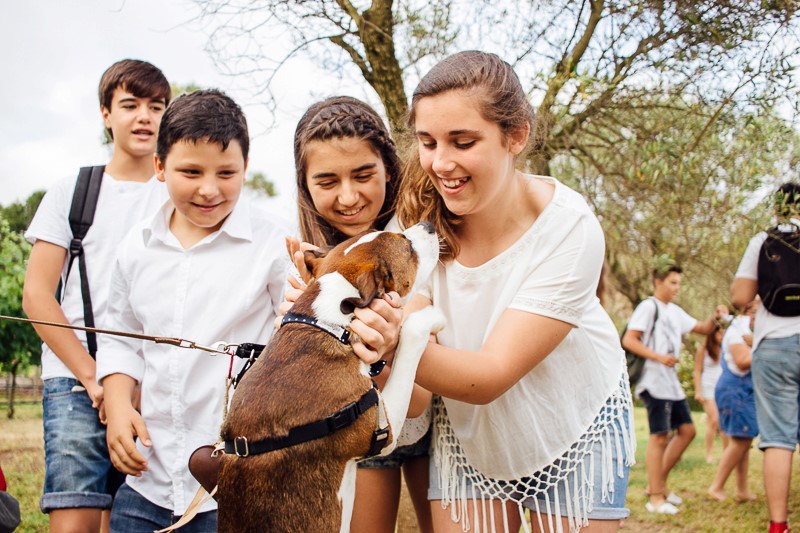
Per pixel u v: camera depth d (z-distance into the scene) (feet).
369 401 8.70
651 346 23.16
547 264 9.71
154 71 14.20
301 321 9.01
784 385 18.04
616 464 10.59
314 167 10.81
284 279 12.17
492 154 9.05
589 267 9.73
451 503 10.87
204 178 11.61
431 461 11.34
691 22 15.17
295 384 8.57
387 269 9.31
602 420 10.47
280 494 8.38
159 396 11.79
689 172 16.49
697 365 29.84
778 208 16.52
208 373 11.70
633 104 17.38
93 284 13.30
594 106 17.02
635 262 25.58
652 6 15.33
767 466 18.04
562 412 10.21
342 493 8.73
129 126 13.82
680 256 20.02
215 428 11.71
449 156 9.03
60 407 12.75
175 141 11.53
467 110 8.84
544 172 17.75
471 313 10.31
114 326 12.44
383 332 8.66
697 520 21.08
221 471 8.68
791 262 17.85
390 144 11.32
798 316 17.95
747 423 22.47
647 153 16.98
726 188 17.08
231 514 8.51
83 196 13.50
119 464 11.58
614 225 19.71
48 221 13.32
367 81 17.69
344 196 10.80
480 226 10.09
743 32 14.96
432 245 10.00
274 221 12.73
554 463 10.38
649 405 22.56
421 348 8.95
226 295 11.92
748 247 18.71
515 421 10.16
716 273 21.04
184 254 12.07
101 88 14.24
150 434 11.89
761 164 16.49
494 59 9.45
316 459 8.48
